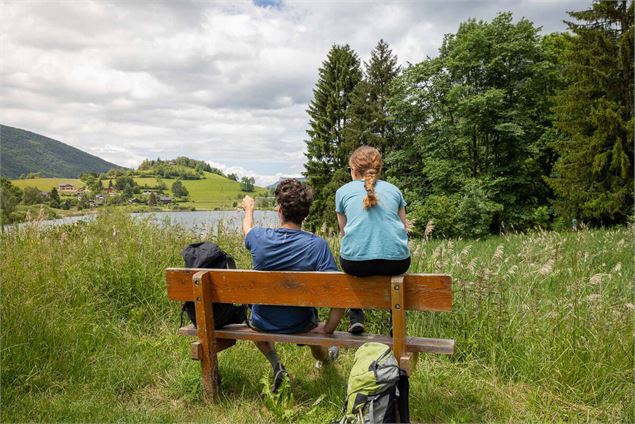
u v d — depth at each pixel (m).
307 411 3.31
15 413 3.24
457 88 31.42
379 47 44.19
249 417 3.24
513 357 3.80
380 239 3.04
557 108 26.94
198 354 3.45
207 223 6.73
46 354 3.95
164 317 5.18
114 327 4.70
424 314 4.41
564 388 3.45
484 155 33.22
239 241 6.46
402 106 35.81
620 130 24.39
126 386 3.75
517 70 31.94
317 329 3.58
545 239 8.52
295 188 3.50
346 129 42.28
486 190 30.00
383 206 3.12
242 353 4.22
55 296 5.02
